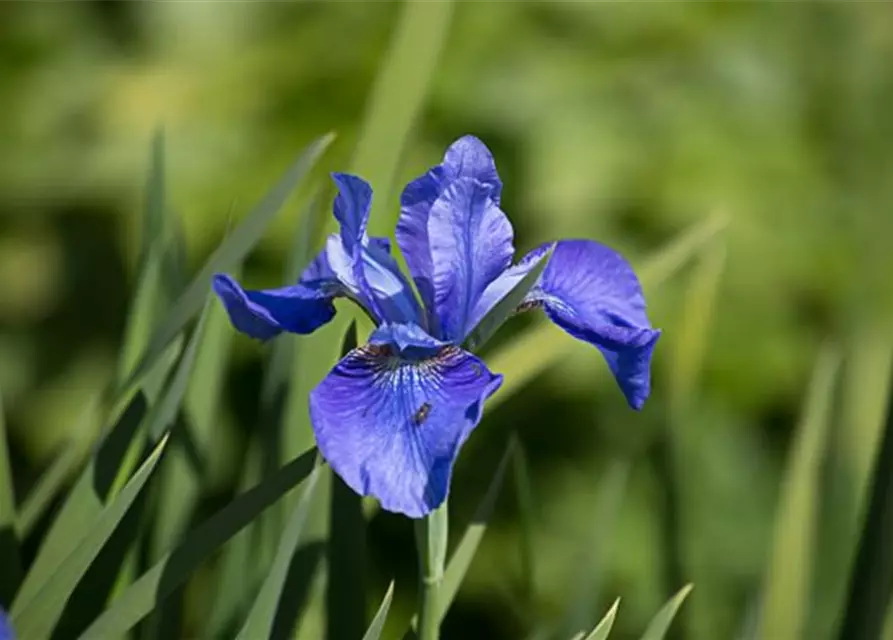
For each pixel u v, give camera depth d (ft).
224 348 3.04
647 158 4.72
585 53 4.94
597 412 4.63
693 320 3.13
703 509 4.42
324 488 2.93
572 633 3.08
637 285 2.85
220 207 4.68
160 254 3.02
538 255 2.84
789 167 4.92
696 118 4.85
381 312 2.77
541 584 4.40
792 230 4.83
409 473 2.64
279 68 4.98
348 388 2.69
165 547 2.98
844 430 3.11
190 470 3.00
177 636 2.95
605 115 4.74
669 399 3.13
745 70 5.05
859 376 3.21
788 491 2.97
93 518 2.87
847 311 3.39
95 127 5.04
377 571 4.39
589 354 4.55
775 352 4.77
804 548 2.96
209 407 3.02
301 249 3.01
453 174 2.74
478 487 4.64
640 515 4.37
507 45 4.86
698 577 3.34
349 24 5.05
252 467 3.01
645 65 4.94
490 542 4.52
